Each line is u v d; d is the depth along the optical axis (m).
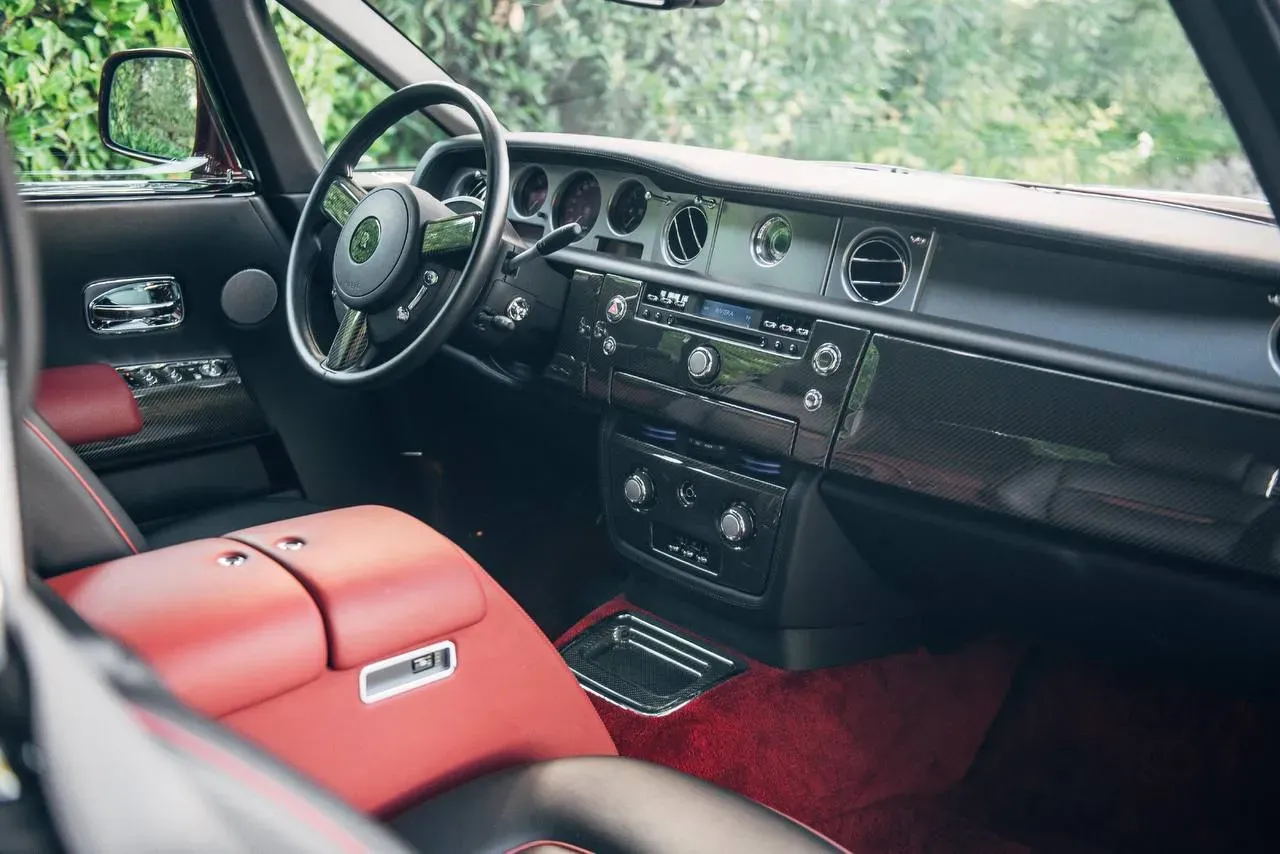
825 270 2.00
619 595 2.51
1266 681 1.77
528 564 2.67
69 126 2.50
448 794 1.06
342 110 3.64
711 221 2.16
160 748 0.40
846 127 5.34
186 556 1.10
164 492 2.43
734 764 2.09
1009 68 4.70
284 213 2.60
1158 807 2.08
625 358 2.24
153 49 2.43
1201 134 2.45
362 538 1.18
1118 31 4.12
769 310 2.03
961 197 1.86
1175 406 1.60
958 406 1.81
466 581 1.14
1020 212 1.75
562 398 2.41
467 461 2.76
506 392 2.50
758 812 1.01
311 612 1.02
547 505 2.71
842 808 2.07
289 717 1.01
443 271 2.09
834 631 2.24
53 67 2.46
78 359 2.30
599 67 5.20
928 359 1.83
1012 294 1.78
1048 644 2.37
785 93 5.38
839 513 2.05
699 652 2.31
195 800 0.39
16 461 0.39
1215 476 1.58
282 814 0.44
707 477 2.16
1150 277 1.64
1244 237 1.61
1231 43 1.04
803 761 2.11
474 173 2.57
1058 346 1.70
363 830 0.48
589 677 2.24
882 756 2.15
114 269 2.33
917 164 5.17
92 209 2.31
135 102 2.45
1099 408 1.67
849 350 1.92
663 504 2.26
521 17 5.00
